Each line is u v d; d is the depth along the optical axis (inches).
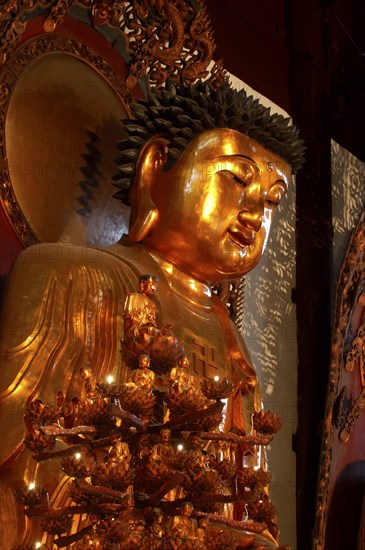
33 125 237.9
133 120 242.2
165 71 266.8
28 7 238.2
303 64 321.4
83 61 252.8
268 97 311.9
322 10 330.0
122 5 260.8
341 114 326.3
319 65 325.4
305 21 325.4
